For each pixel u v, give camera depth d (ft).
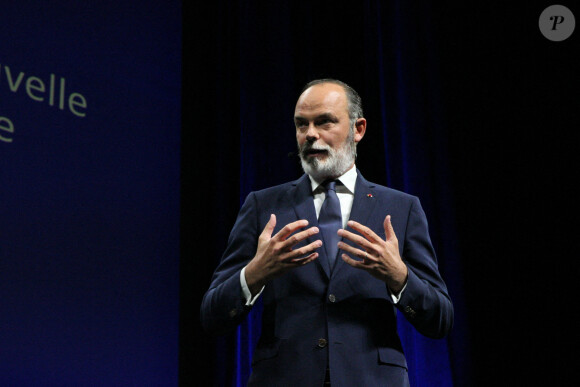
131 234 15.80
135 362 15.08
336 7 20.93
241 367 16.79
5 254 13.62
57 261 14.34
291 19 20.29
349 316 8.88
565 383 18.79
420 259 9.50
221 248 17.71
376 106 20.18
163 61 17.67
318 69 20.24
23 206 14.11
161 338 15.71
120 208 15.76
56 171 14.82
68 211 14.80
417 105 20.71
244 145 18.60
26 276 13.82
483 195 20.63
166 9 18.10
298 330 8.86
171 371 15.72
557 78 20.44
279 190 10.44
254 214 10.25
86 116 15.66
